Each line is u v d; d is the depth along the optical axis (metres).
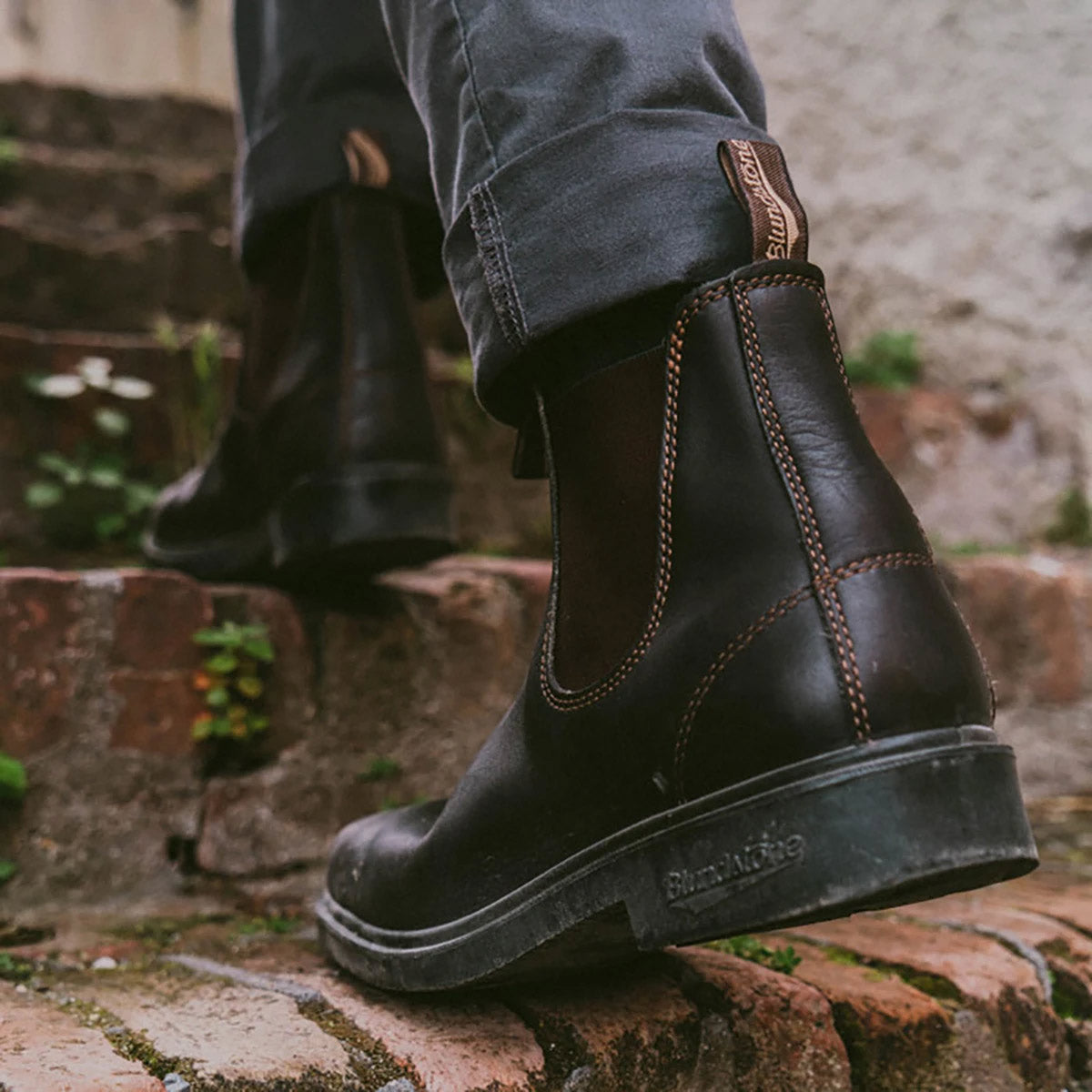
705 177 0.71
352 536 1.27
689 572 0.69
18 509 2.10
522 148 0.75
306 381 1.30
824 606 0.65
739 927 0.65
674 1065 0.81
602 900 0.71
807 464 0.68
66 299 2.47
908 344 2.84
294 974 0.95
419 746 1.51
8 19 5.10
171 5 5.32
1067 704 2.19
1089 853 1.53
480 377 0.78
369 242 1.28
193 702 1.36
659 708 0.69
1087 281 2.68
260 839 1.38
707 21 0.77
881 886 0.62
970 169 2.85
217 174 2.94
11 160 2.73
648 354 0.72
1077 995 1.03
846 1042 0.86
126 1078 0.68
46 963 1.00
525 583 1.64
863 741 0.64
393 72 1.29
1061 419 2.68
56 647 1.29
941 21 2.90
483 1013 0.83
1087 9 2.71
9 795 1.23
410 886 0.84
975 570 2.10
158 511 1.54
